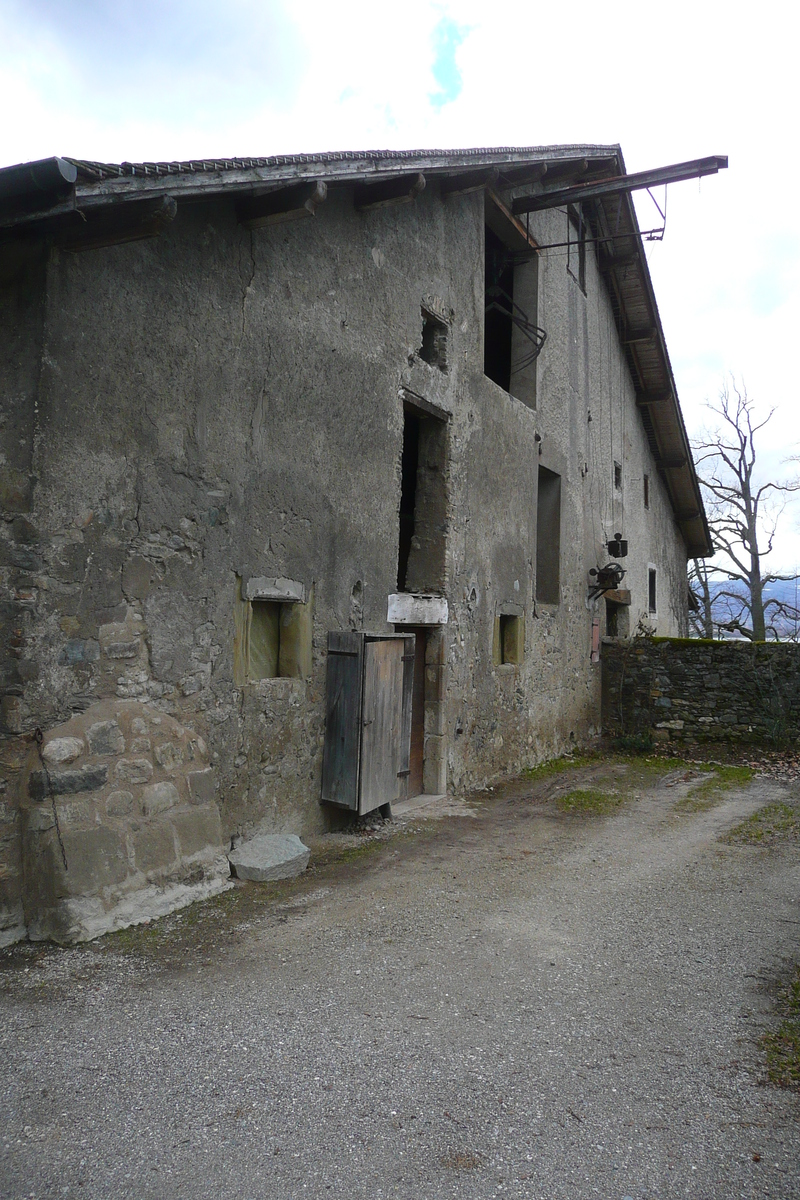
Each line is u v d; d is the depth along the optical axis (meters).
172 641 4.54
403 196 6.12
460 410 8.04
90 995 3.22
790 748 11.49
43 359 3.78
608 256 12.88
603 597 13.15
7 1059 2.74
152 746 4.32
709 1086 2.73
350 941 3.92
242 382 5.07
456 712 8.06
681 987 3.54
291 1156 2.29
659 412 15.78
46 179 3.30
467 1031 3.06
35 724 3.79
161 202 3.82
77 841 3.81
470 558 8.32
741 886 5.14
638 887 5.09
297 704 5.64
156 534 4.43
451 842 6.13
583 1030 3.11
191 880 4.37
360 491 6.32
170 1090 2.59
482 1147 2.36
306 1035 2.97
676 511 19.08
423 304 7.29
